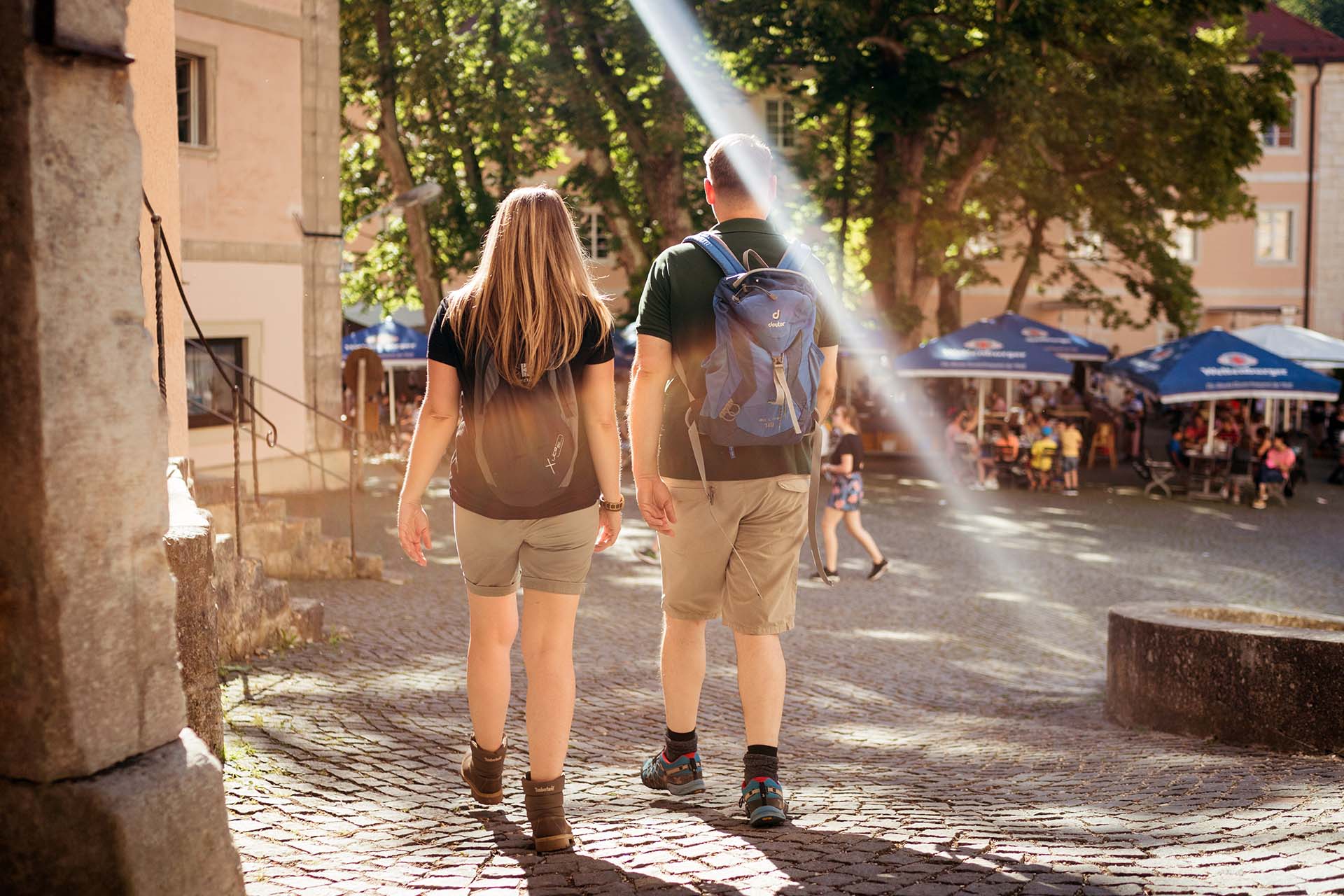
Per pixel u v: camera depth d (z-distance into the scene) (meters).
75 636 2.47
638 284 30.14
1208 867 3.30
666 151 27.64
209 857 2.66
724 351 3.62
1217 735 7.00
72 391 2.44
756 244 3.79
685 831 3.82
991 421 30.73
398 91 30.31
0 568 2.44
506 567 3.60
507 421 3.44
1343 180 47.19
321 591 11.98
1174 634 7.28
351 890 3.23
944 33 27.27
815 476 3.89
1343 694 6.50
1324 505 23.91
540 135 29.80
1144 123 29.34
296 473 21.75
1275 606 13.78
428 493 22.67
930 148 30.61
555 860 3.46
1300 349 29.36
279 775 4.80
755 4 25.92
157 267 7.02
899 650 11.05
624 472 25.39
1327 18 52.31
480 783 4.06
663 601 4.01
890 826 3.98
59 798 2.47
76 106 2.43
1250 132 30.03
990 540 18.61
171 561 4.60
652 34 26.66
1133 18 27.55
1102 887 3.04
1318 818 3.98
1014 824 4.12
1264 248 47.81
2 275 2.38
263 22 20.84
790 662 10.28
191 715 4.70
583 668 9.12
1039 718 8.27
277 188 21.34
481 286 3.44
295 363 21.81
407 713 6.53
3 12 2.33
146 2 8.43
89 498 2.49
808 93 33.16
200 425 20.03
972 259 36.69
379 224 39.00
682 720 4.18
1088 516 21.73
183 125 20.09
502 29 29.67
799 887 3.12
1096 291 36.12
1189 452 25.77
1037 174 31.11
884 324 29.80
